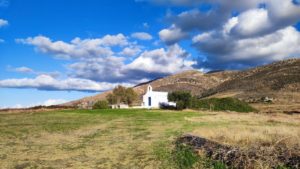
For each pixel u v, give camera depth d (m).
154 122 45.91
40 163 20.20
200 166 16.20
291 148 15.17
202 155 17.73
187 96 82.69
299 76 164.38
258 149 15.77
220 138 21.17
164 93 90.38
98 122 47.22
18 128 39.41
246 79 199.88
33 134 34.34
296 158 13.82
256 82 180.88
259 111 81.88
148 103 90.25
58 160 21.03
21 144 27.84
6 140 30.17
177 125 40.53
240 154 15.38
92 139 30.41
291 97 135.00
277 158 14.27
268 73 191.38
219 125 38.06
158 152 21.59
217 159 16.38
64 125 42.84
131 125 42.53
